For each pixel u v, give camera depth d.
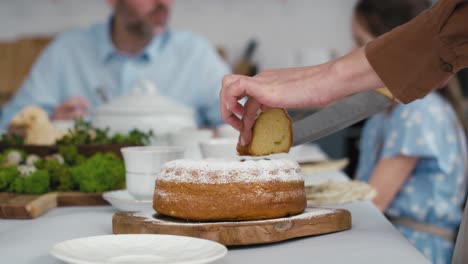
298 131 1.07
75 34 3.72
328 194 1.24
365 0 2.01
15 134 1.68
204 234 0.87
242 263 0.79
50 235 0.98
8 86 4.57
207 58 3.72
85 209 1.26
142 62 3.66
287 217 0.94
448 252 1.82
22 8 4.76
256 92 0.92
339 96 0.89
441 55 0.83
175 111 1.92
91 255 0.74
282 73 0.93
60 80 3.67
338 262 0.79
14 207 1.13
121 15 3.58
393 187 1.84
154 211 1.04
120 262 0.70
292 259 0.81
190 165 0.94
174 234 0.88
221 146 1.36
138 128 1.85
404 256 0.81
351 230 0.99
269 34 4.83
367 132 2.16
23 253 0.86
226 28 4.82
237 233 0.87
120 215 0.98
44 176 1.30
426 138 1.83
